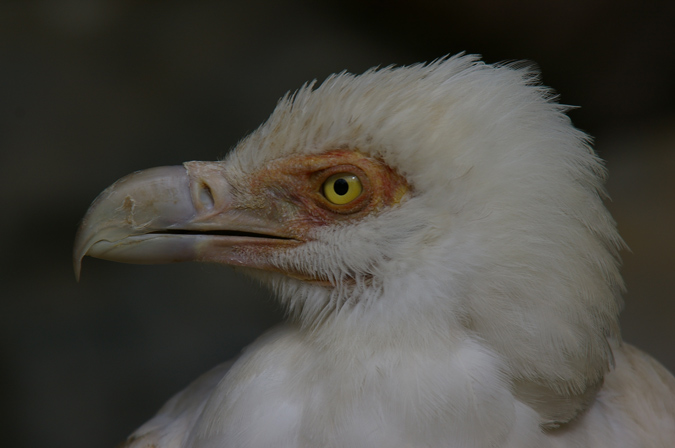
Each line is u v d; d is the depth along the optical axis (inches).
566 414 63.3
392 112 63.1
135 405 86.0
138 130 108.9
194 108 111.9
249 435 63.1
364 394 62.8
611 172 111.0
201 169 64.1
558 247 62.8
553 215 62.9
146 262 64.1
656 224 101.3
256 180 63.8
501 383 62.8
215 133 109.0
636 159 111.6
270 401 63.2
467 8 107.7
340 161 63.3
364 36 119.6
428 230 63.0
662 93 110.2
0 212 97.9
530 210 62.9
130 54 117.4
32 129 107.1
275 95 112.9
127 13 121.2
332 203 63.5
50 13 119.8
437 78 63.4
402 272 63.1
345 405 62.8
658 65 106.4
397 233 63.1
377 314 63.1
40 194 100.0
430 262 62.9
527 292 62.7
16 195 99.7
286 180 63.6
